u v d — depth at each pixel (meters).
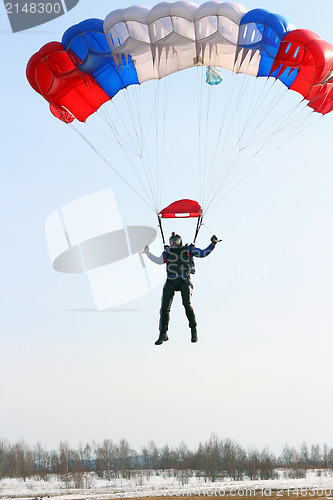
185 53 17.27
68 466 85.75
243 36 16.17
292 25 16.05
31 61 17.09
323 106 17.88
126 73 17.80
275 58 16.48
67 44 16.56
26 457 84.00
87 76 17.36
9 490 61.31
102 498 34.50
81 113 18.33
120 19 15.98
